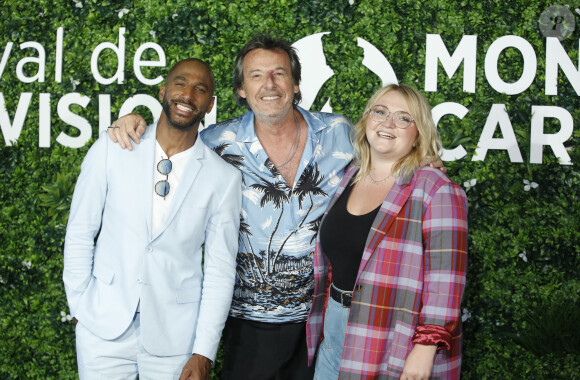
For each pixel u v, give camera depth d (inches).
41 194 124.9
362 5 124.8
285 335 93.6
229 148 94.0
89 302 82.3
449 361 78.0
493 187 126.3
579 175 126.3
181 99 82.2
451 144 125.5
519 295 126.2
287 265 91.4
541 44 126.6
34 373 125.6
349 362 79.4
